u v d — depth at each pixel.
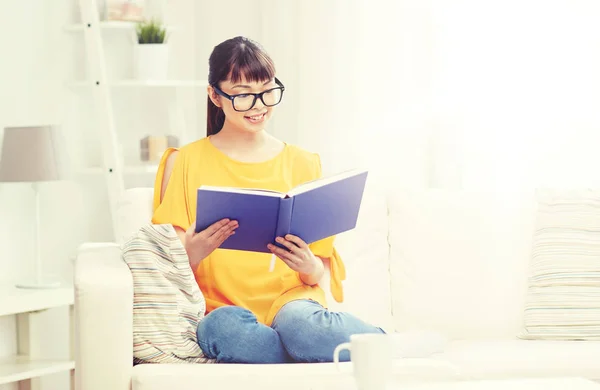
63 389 3.89
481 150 3.20
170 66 4.16
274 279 2.44
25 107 3.72
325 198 2.21
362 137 3.34
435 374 1.99
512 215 2.80
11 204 3.70
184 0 4.12
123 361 2.06
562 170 3.14
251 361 2.18
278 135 3.51
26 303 3.32
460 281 2.71
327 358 2.16
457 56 3.23
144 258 2.17
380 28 3.31
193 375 2.01
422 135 3.29
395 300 2.71
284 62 3.50
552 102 3.17
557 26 3.17
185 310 2.21
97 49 3.80
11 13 3.67
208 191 2.12
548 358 2.33
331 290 2.51
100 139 3.89
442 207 2.76
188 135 4.18
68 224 3.93
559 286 2.66
